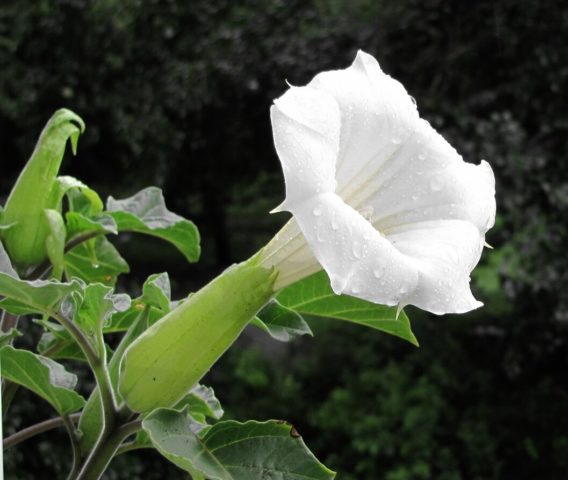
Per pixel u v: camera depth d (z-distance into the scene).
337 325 8.63
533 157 7.24
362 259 1.23
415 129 1.57
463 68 7.65
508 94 7.67
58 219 1.80
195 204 11.23
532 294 7.32
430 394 7.89
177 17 8.52
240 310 1.41
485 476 7.76
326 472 1.38
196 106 8.53
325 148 1.29
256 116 9.09
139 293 7.04
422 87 7.80
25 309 1.64
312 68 8.68
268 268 1.41
